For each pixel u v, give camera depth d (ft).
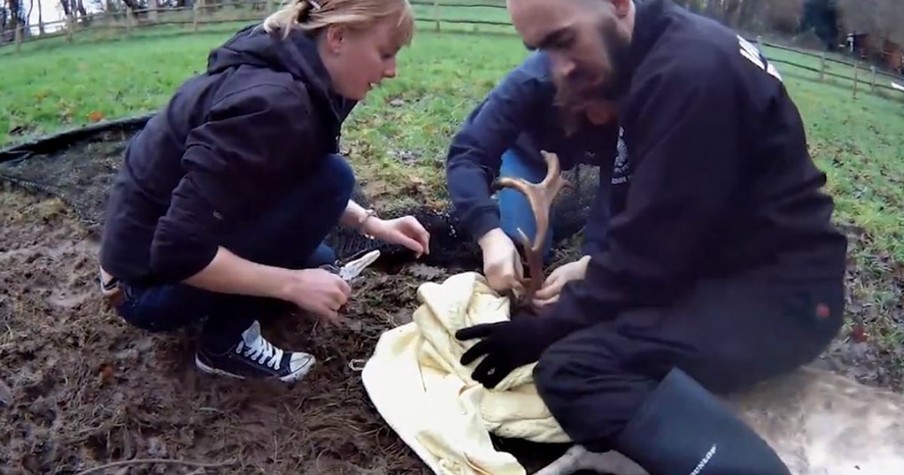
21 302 7.90
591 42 5.92
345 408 6.78
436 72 13.70
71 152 10.63
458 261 8.93
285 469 6.18
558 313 6.16
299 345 7.45
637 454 5.64
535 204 6.64
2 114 11.51
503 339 6.27
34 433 6.38
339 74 6.09
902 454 6.08
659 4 5.91
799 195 6.05
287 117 5.82
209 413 6.60
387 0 5.90
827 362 7.30
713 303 6.05
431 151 11.12
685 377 5.67
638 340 5.93
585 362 5.91
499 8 16.42
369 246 8.84
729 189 5.78
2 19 15.51
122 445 6.30
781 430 6.30
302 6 6.01
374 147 11.18
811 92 11.29
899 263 8.72
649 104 5.73
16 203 9.68
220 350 6.78
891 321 7.92
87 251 8.79
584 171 8.66
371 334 7.70
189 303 6.55
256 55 6.03
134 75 13.17
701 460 5.39
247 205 6.09
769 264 6.19
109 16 15.74
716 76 5.61
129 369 7.04
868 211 9.45
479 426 6.15
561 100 6.68
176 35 15.58
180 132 6.12
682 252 5.82
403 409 6.39
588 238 7.61
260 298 6.61
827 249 6.15
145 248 6.34
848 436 6.26
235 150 5.76
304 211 6.52
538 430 6.25
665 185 5.69
